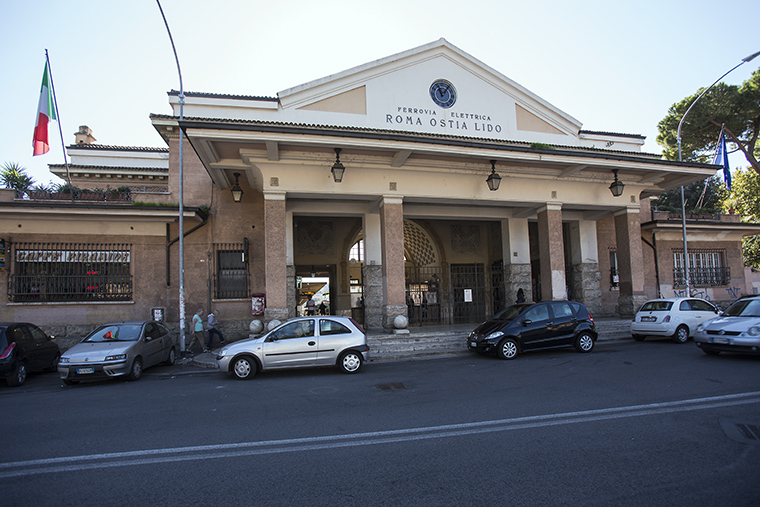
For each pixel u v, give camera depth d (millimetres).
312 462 4457
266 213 12641
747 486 3664
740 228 20141
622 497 3541
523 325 10945
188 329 14383
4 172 16750
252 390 7992
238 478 4125
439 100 14883
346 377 8992
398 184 13695
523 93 15844
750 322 9312
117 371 9234
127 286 14148
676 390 6883
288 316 13562
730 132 23234
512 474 4039
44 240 13680
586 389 7188
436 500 3586
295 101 13828
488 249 21000
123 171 18234
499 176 13320
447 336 13156
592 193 15719
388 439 5082
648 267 19375
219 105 13609
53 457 4781
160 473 4285
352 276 20375
